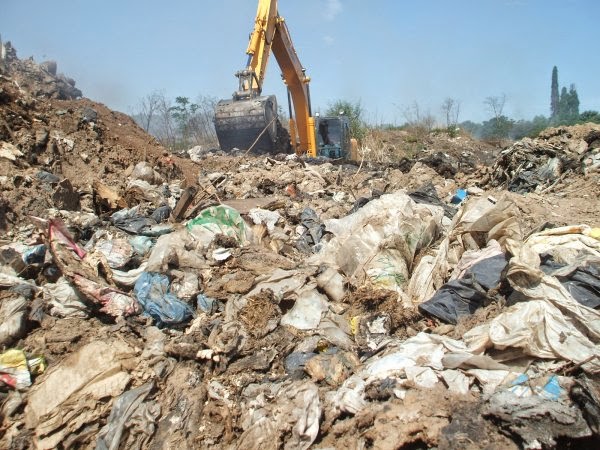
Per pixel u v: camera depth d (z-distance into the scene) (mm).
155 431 4168
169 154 13195
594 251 5254
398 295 5328
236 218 6766
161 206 8672
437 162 14734
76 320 5148
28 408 4250
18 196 7309
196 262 6016
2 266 5758
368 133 30016
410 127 34656
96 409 4254
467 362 3879
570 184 10594
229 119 15820
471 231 5762
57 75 26594
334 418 3898
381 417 3559
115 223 7754
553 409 3316
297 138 19297
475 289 4887
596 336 3947
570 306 4133
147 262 6020
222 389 4418
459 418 3430
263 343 4855
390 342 4605
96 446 4035
